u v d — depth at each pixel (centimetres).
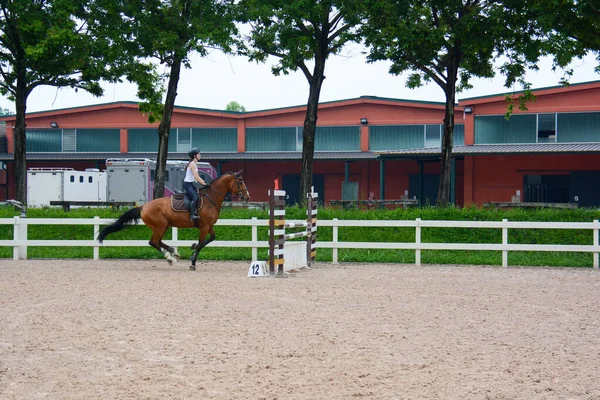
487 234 2244
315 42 2717
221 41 2598
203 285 1453
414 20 2562
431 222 1942
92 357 819
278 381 720
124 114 5519
